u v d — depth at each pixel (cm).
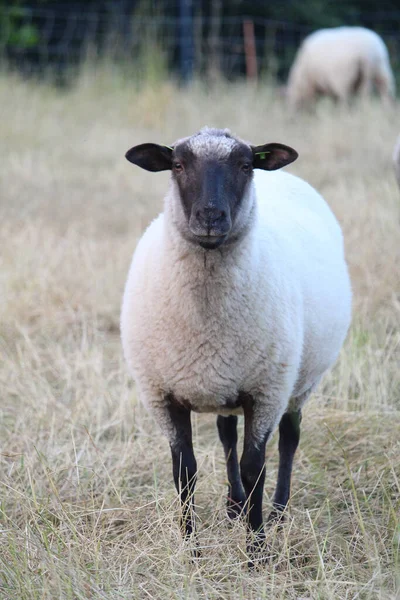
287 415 1556
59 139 4538
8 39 6544
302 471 1631
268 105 5341
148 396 1409
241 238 1311
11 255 2688
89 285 2522
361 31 5481
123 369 2055
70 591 1182
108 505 1502
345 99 5175
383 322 2153
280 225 1491
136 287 1410
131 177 3831
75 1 7319
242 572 1280
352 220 2770
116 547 1330
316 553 1323
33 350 2089
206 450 1689
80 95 5228
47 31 7238
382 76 5516
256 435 1387
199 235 1255
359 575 1269
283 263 1408
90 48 6225
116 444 1770
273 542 1352
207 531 1409
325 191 3250
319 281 1508
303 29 7606
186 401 1383
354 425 1723
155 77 5412
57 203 3472
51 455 1664
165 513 1377
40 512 1412
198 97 5266
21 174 3872
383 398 1834
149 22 6256
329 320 1528
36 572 1254
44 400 1880
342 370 1894
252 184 1353
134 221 3206
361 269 2414
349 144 4184
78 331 2320
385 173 3584
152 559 1310
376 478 1541
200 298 1309
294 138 4491
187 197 1309
